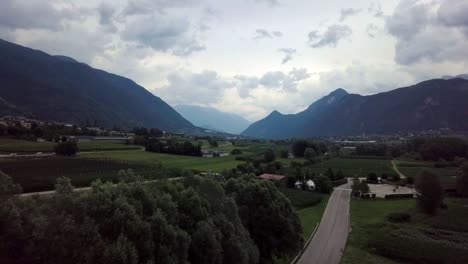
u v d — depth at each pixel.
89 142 172.25
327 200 100.12
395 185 127.44
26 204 25.53
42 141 152.50
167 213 31.61
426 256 51.22
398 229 66.25
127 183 33.84
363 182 109.50
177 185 38.12
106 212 27.42
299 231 49.06
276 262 47.91
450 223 70.19
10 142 138.50
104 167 99.19
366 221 74.00
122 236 25.48
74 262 24.16
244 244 37.66
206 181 40.03
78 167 97.00
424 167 162.00
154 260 27.31
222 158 156.75
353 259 51.09
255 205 45.62
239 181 49.66
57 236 23.89
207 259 32.06
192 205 34.84
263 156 163.25
